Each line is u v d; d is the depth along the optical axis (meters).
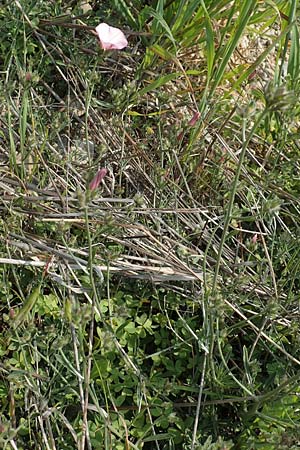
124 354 2.23
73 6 3.49
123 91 2.82
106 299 2.60
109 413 2.29
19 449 2.04
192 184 3.12
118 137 3.06
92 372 2.33
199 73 3.39
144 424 2.35
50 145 2.81
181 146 3.24
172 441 2.33
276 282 2.87
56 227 2.45
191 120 2.75
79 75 3.18
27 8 3.16
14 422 2.13
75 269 2.55
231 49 3.02
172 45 3.36
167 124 3.37
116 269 2.51
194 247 2.82
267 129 3.34
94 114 3.07
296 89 3.25
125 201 2.71
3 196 2.59
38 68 3.04
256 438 2.35
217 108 3.30
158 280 2.58
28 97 3.02
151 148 3.24
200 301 2.58
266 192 3.26
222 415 2.48
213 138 3.08
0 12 3.03
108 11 3.39
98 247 2.50
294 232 3.18
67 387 2.18
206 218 3.07
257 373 2.61
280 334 2.71
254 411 2.30
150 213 2.72
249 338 2.68
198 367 2.51
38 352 2.18
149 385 2.33
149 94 3.37
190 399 2.42
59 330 2.40
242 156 1.95
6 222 2.43
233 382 2.42
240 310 2.68
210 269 2.77
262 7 3.61
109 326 2.16
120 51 3.35
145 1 3.61
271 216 2.89
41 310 2.43
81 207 1.94
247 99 3.67
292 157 3.41
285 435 2.16
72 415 2.32
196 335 2.52
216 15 3.42
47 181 2.84
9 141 2.85
